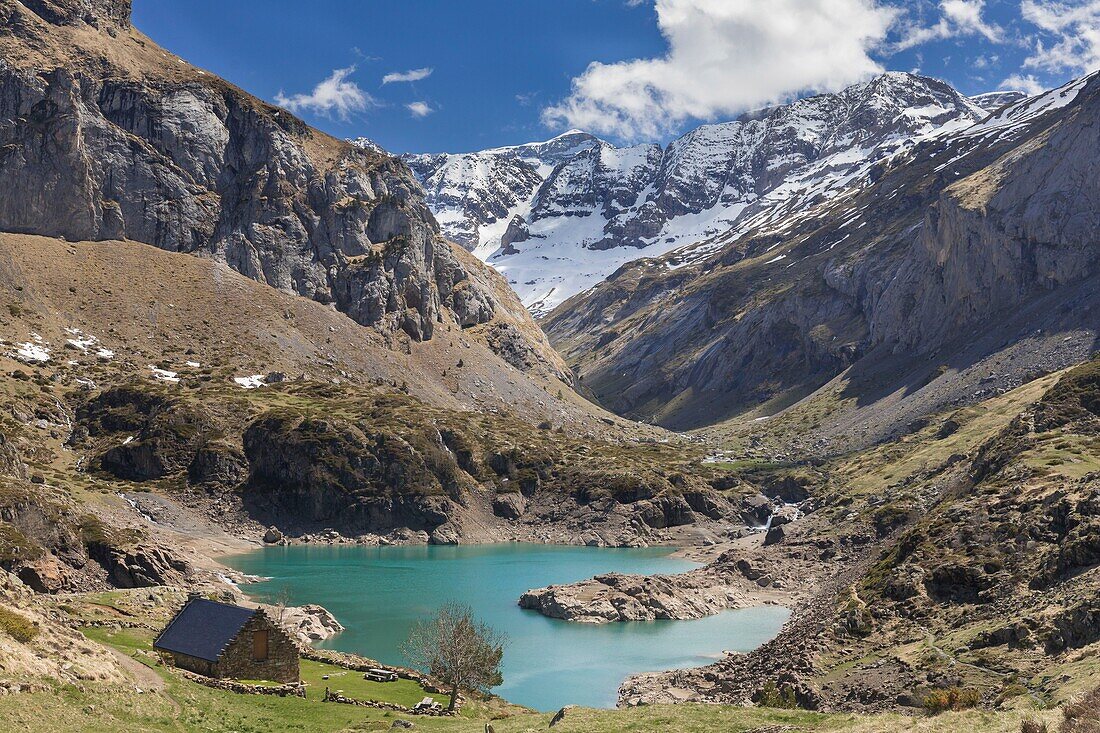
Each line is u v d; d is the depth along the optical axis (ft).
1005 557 302.25
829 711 248.93
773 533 630.74
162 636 247.91
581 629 448.65
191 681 223.30
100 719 165.68
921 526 359.87
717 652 401.29
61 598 325.01
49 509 456.04
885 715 187.32
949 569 306.76
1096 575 256.93
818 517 636.89
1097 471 321.73
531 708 301.22
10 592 240.73
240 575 545.03
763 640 424.05
